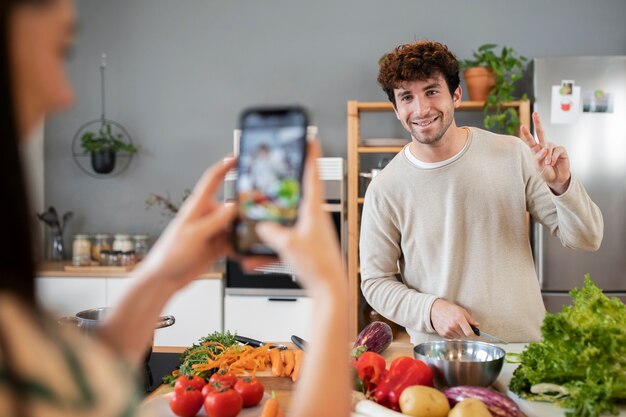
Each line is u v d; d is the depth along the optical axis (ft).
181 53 14.03
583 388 4.09
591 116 11.83
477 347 5.03
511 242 6.59
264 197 2.09
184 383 4.70
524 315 6.51
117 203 14.23
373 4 13.62
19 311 1.34
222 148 13.99
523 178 6.66
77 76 14.20
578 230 6.20
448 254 6.65
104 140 13.58
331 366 1.92
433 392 4.13
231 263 12.14
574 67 11.85
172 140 14.10
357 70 13.67
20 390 1.22
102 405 1.32
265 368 5.57
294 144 2.08
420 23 13.55
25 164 1.41
